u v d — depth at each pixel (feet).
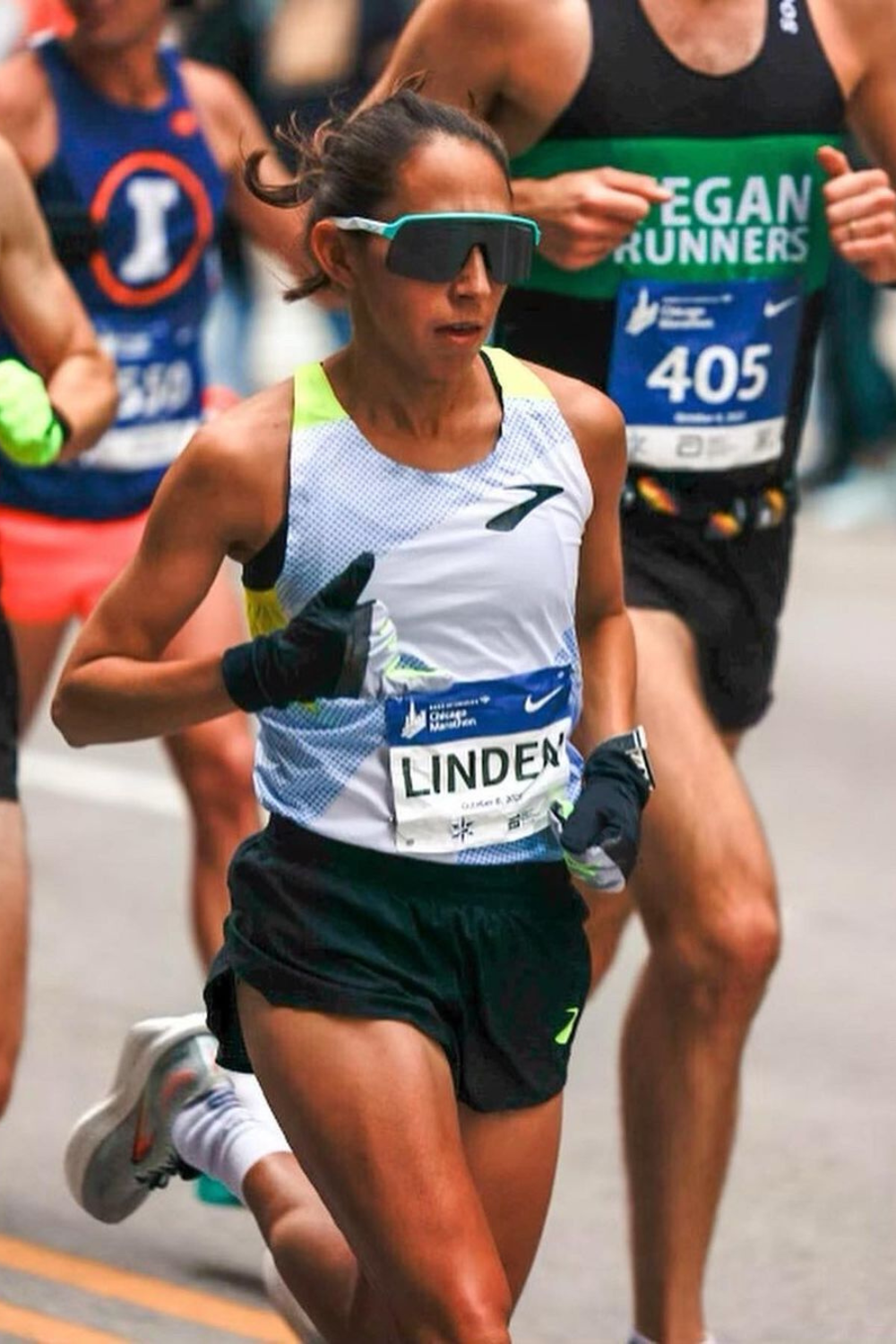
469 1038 33.24
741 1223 49.26
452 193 31.68
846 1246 48.32
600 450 33.65
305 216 33.06
